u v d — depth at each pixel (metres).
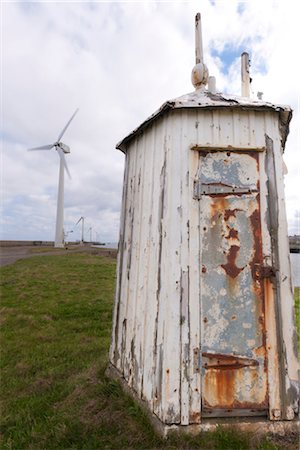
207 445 2.49
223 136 3.09
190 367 2.73
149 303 3.10
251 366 2.78
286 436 2.64
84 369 4.32
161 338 2.84
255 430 2.65
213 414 2.71
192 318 2.80
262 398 2.76
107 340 5.80
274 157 3.12
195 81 3.79
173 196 2.99
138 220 3.57
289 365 2.81
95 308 8.34
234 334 2.81
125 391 3.31
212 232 2.94
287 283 2.94
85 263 19.86
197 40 3.90
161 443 2.58
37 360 4.82
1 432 3.04
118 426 2.84
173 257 2.89
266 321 2.85
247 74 4.27
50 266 18.14
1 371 4.46
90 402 3.26
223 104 3.04
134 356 3.27
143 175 3.57
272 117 3.18
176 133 3.10
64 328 6.64
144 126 3.57
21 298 9.50
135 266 3.50
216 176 3.03
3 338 5.99
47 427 2.96
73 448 2.63
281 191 3.08
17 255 28.83
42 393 3.72
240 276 2.89
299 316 6.81
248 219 2.98
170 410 2.66
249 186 3.03
